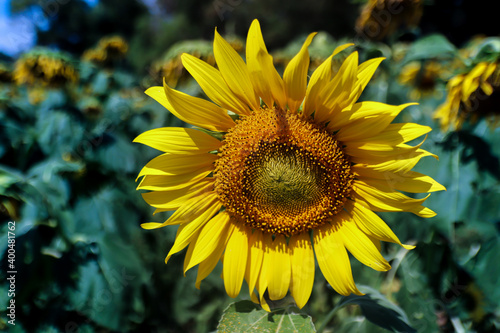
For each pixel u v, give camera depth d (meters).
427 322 0.60
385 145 0.49
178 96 0.50
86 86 1.03
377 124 0.49
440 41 0.63
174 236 0.79
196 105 0.50
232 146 0.51
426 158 0.62
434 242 0.61
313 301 0.67
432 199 0.60
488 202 0.58
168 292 0.75
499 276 0.58
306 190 0.51
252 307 0.50
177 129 0.51
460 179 0.60
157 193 0.51
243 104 0.51
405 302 0.62
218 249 0.52
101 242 0.68
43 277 0.63
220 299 0.75
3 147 0.74
